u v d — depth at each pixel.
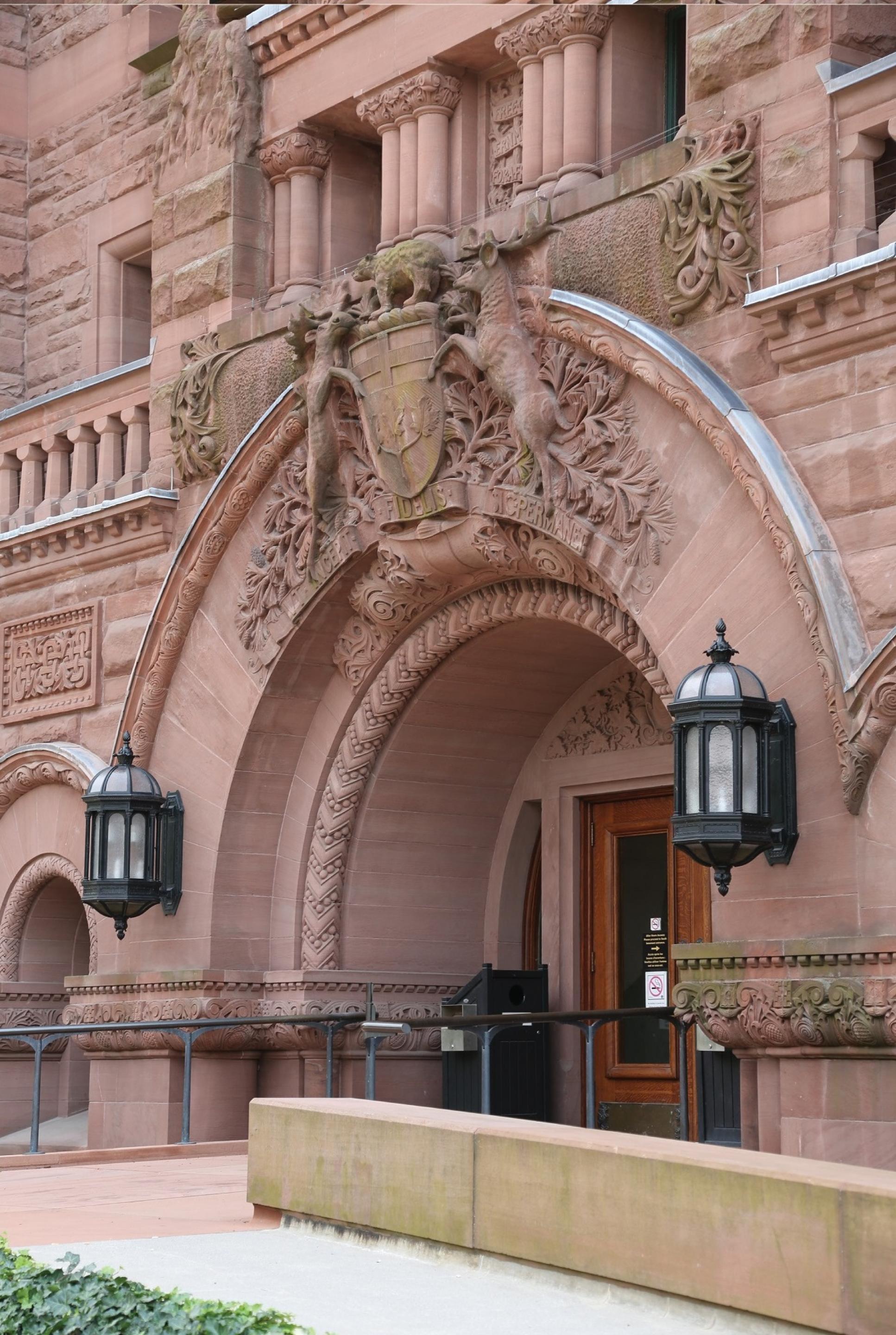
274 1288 7.06
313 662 14.53
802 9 10.99
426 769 14.83
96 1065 15.53
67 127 19.83
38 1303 6.26
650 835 14.56
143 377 16.53
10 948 17.58
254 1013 14.65
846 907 10.03
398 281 13.34
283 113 15.23
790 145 10.96
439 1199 7.77
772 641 10.66
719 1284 6.45
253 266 15.43
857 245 10.59
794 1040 10.13
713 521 11.10
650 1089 14.27
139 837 14.95
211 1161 12.77
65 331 19.58
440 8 13.77
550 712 15.01
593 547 11.84
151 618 15.34
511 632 13.73
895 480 10.09
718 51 11.50
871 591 10.09
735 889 10.63
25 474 18.00
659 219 11.61
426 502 13.08
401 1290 7.08
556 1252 7.16
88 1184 10.93
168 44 18.30
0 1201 10.00
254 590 14.62
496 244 12.48
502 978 14.30
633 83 12.90
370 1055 12.41
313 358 14.01
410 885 14.98
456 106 13.95
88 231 19.38
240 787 14.77
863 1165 9.80
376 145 15.48
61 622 17.03
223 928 14.77
